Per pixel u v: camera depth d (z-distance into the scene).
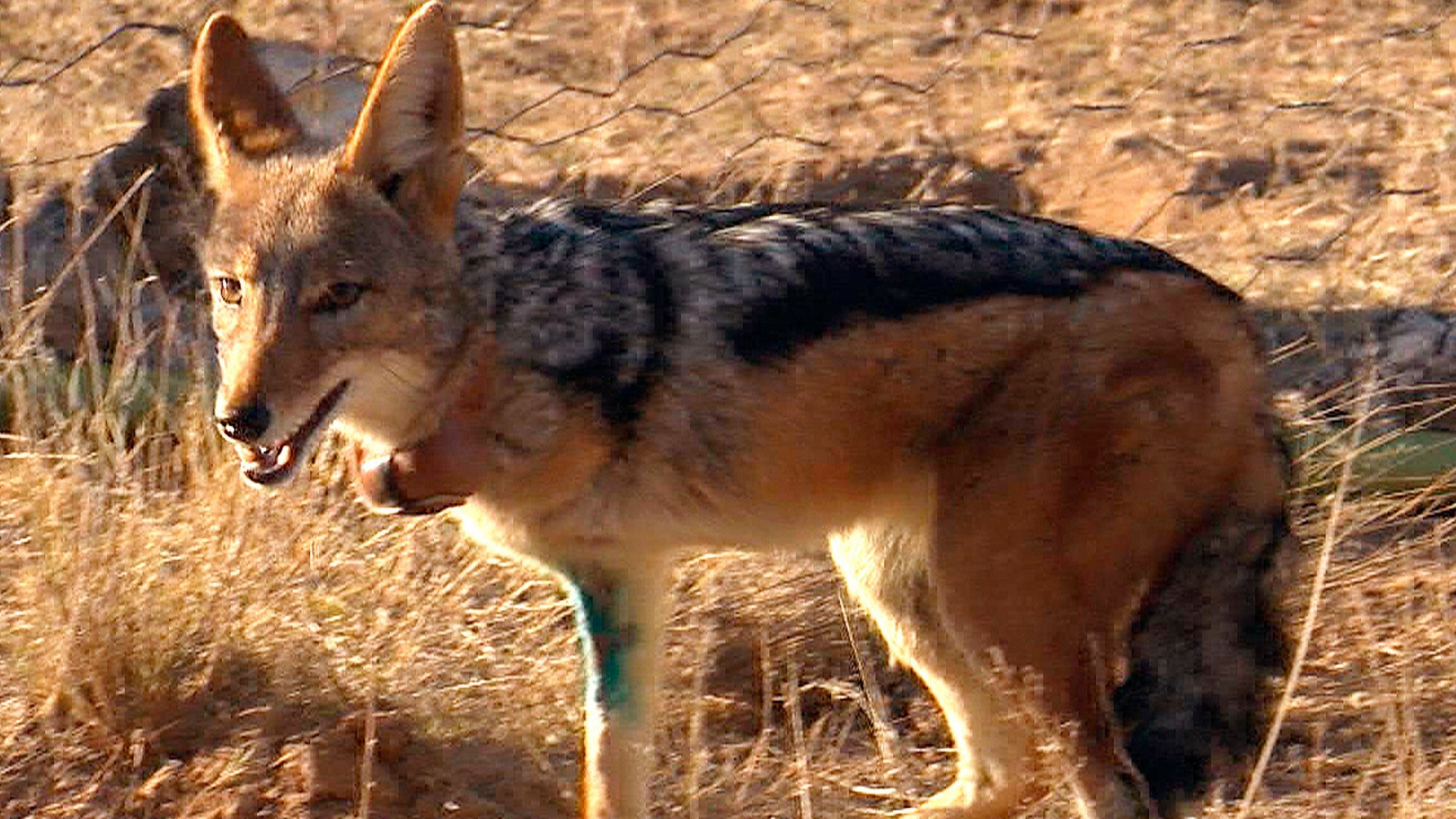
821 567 10.91
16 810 8.64
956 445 8.61
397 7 17.67
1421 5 18.78
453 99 8.31
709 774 9.63
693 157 15.62
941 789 9.80
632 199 13.74
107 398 10.53
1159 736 8.46
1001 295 8.51
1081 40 18.27
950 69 16.19
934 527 8.71
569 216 8.82
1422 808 8.95
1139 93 16.03
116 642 9.05
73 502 9.91
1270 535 8.72
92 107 14.62
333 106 13.30
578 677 9.92
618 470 8.60
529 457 8.46
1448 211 14.61
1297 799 9.35
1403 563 11.15
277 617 9.52
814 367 8.55
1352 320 13.07
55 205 12.67
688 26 18.84
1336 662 10.41
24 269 12.01
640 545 8.74
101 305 12.27
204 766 8.79
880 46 18.28
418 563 10.47
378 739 8.95
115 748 8.92
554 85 17.39
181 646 9.21
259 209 8.30
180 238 12.55
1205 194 14.89
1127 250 8.75
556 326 8.45
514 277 8.48
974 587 8.62
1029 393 8.48
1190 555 8.61
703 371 8.55
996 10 19.03
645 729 8.82
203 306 11.69
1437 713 10.11
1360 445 11.48
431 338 8.33
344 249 8.20
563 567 8.80
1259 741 8.68
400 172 8.31
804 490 8.80
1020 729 9.07
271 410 8.10
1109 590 8.58
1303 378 12.58
